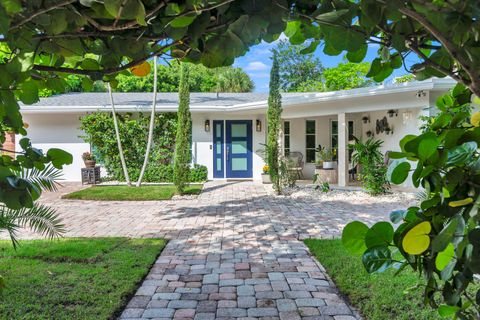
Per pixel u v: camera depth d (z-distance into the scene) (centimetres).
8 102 108
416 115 942
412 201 880
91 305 330
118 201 932
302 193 1023
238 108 1215
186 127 990
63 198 967
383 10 97
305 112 1148
